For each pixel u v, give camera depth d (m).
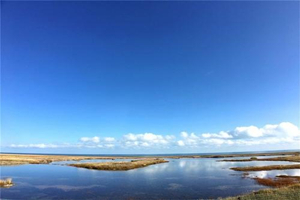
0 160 88.69
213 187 37.41
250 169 60.22
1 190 35.53
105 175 53.69
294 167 61.03
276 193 22.56
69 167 72.69
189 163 95.19
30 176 51.84
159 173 57.62
